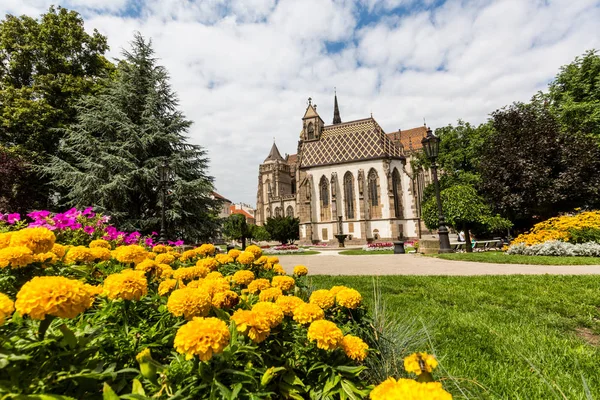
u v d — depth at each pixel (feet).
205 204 63.21
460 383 7.88
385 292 20.92
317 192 155.94
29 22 65.46
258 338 5.75
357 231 146.30
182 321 6.65
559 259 31.94
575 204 56.59
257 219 222.07
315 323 6.12
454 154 92.38
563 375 9.36
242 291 10.10
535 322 14.44
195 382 5.04
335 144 161.07
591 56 69.51
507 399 7.80
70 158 61.62
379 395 3.34
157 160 56.90
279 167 219.61
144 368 4.71
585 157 53.16
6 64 65.51
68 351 4.77
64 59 66.80
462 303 17.90
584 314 15.39
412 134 195.62
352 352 6.06
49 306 4.39
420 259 42.45
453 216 56.29
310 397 5.79
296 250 87.86
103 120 57.36
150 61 66.85
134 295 6.35
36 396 3.68
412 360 3.72
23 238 7.25
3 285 6.88
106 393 4.08
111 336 5.91
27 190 58.13
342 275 28.66
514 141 62.13
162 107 65.31
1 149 54.03
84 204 52.60
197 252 16.02
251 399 4.85
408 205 146.41
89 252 9.95
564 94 72.49
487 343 12.00
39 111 60.49
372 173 148.46
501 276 24.64
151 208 59.88
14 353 4.52
